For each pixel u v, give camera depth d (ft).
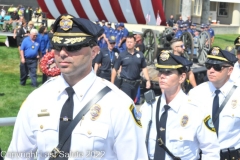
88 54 12.62
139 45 66.80
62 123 12.62
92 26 12.57
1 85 60.03
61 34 12.39
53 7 50.85
